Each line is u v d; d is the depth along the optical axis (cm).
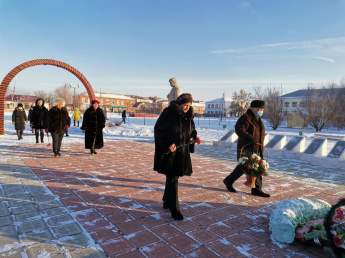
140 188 450
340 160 671
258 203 394
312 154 743
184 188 460
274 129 2550
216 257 243
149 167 617
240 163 392
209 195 425
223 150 934
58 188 437
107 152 823
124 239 270
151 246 258
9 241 258
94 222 309
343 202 250
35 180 480
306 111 2850
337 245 232
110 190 434
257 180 423
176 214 322
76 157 719
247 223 321
